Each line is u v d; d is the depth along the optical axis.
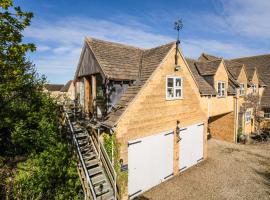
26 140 11.45
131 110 11.78
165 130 13.98
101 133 11.98
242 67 25.73
